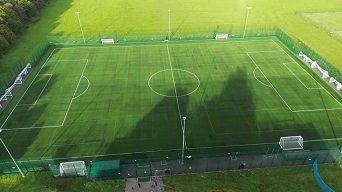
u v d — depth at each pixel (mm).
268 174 35781
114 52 61875
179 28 73250
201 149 39312
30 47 64375
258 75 53969
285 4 88438
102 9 85625
